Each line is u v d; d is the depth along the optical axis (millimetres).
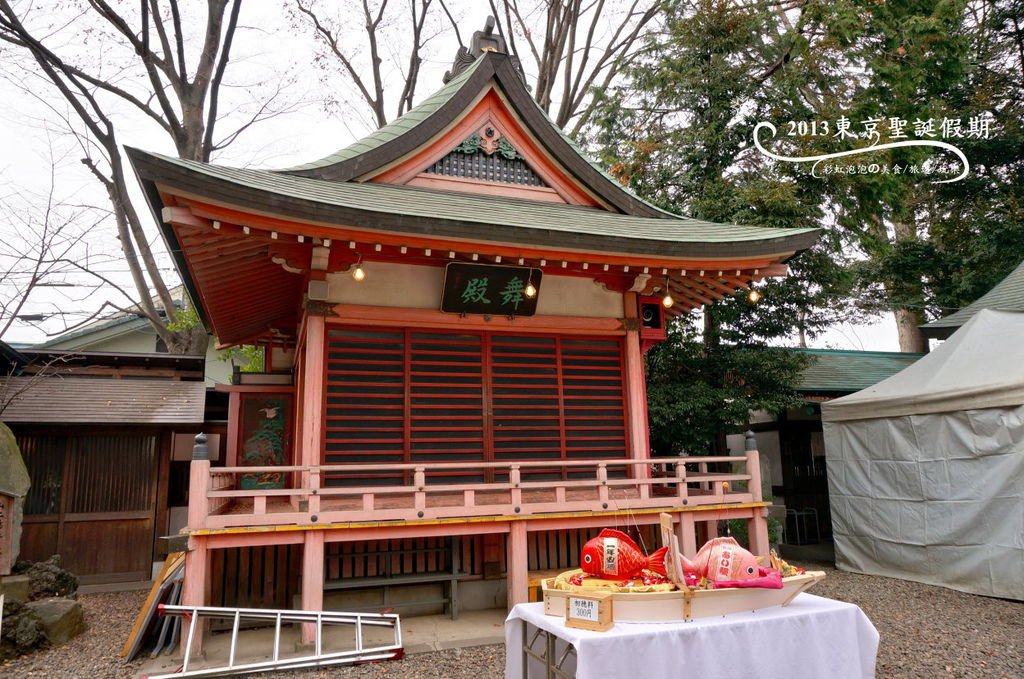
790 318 12594
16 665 5836
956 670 5438
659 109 14125
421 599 7297
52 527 9602
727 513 7512
